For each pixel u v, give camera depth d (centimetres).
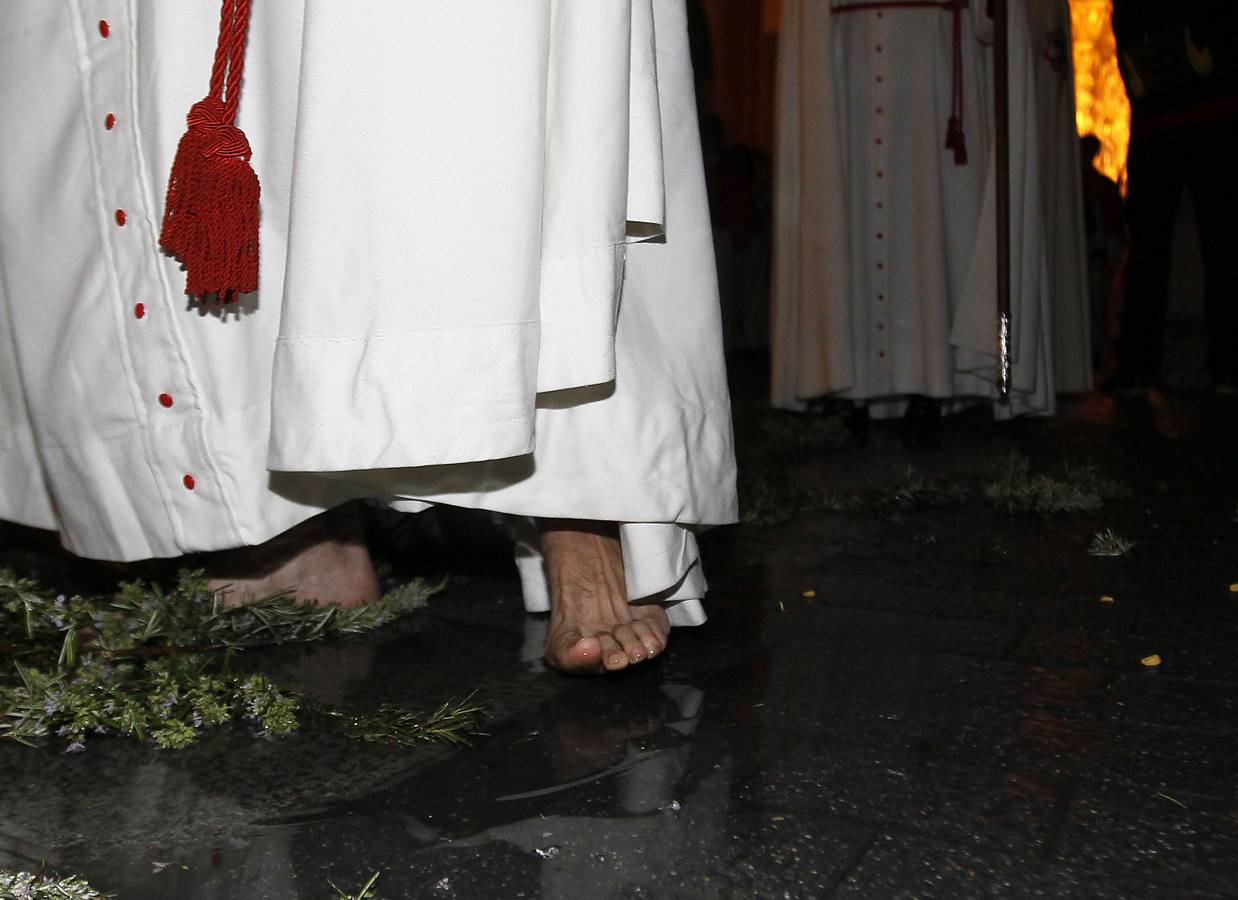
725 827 142
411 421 167
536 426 189
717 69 1633
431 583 265
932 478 405
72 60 197
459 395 167
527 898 126
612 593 202
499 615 239
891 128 514
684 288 201
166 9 189
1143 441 512
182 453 197
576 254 175
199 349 194
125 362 199
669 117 201
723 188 1159
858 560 289
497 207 167
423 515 289
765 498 350
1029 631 224
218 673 192
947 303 514
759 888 127
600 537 204
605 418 189
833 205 514
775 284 546
